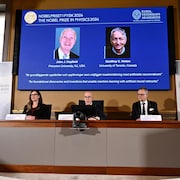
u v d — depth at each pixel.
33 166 2.66
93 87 4.50
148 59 4.47
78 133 2.67
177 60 4.51
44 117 3.57
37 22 4.72
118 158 2.61
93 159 2.62
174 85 4.46
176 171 2.55
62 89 4.54
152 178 2.55
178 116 4.35
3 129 2.73
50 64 4.59
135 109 3.63
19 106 4.59
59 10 4.73
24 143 2.70
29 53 4.64
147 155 2.59
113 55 4.54
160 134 2.61
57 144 2.67
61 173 2.63
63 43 4.64
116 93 4.53
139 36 4.55
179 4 4.66
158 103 4.44
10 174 2.65
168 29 4.53
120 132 2.64
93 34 4.62
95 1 4.82
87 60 4.56
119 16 4.63
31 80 4.57
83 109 2.88
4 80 4.66
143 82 4.44
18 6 4.92
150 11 4.60
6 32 4.83
